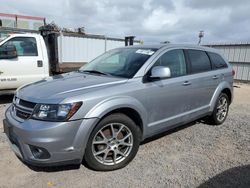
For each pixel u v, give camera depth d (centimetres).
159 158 376
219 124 550
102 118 319
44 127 281
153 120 382
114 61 430
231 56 1716
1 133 457
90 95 307
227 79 548
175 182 312
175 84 407
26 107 308
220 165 359
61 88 324
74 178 317
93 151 318
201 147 422
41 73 744
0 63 673
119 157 345
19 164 348
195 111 464
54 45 907
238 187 305
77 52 1106
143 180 315
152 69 366
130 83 350
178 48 441
